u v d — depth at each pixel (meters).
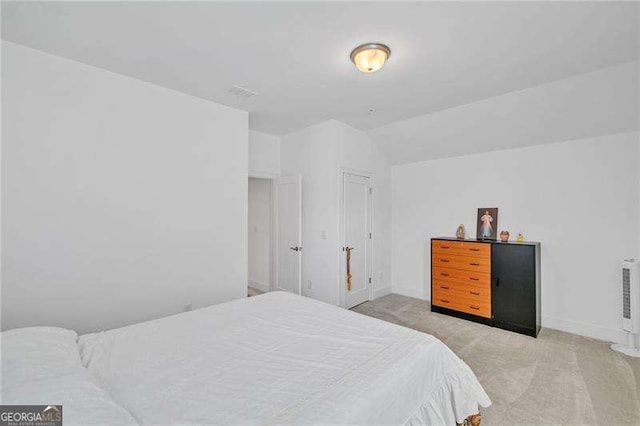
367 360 1.33
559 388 2.10
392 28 1.83
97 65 2.28
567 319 3.17
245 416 0.97
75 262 2.19
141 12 1.68
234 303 2.20
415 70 2.37
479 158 3.87
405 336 1.60
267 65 2.29
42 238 2.06
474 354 2.63
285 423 0.93
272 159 4.35
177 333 1.64
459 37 1.92
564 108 2.82
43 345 1.25
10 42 1.96
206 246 2.93
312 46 2.04
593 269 3.03
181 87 2.67
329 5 1.63
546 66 2.30
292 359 1.35
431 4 1.62
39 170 2.05
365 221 4.22
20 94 1.99
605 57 2.16
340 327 1.73
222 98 2.92
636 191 2.81
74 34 1.89
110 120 2.36
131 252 2.46
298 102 3.04
